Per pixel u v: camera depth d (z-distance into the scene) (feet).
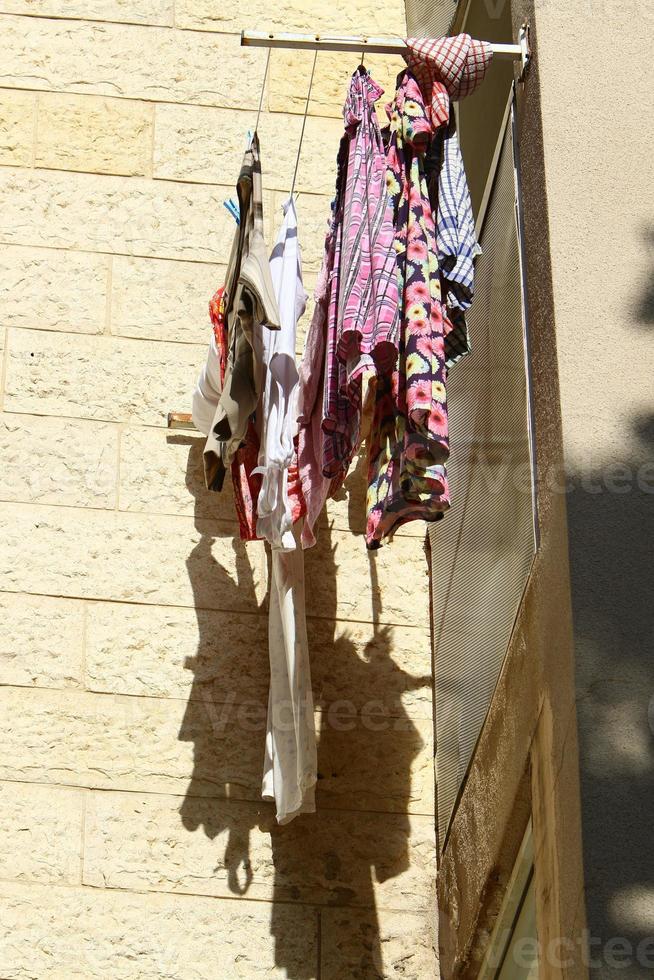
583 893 23.62
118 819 35.47
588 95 30.22
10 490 38.81
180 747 36.52
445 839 35.78
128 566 38.42
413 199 30.19
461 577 35.88
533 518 28.91
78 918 34.22
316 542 39.60
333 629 38.55
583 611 25.57
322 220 43.93
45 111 44.06
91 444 39.78
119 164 43.65
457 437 37.70
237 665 37.70
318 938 34.83
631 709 24.86
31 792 35.42
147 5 46.16
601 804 24.17
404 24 47.44
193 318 41.91
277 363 32.42
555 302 28.14
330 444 30.94
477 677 33.47
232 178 44.06
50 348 40.78
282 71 45.88
